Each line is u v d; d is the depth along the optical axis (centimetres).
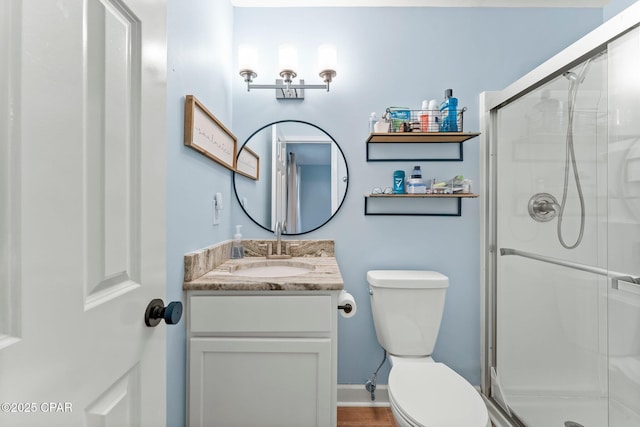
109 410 50
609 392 109
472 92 178
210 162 139
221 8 156
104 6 49
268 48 179
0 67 33
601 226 112
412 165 178
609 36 103
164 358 68
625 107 101
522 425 148
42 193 38
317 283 112
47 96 38
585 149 117
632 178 100
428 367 131
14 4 34
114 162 51
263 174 180
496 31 179
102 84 49
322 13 179
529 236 147
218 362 113
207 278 118
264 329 113
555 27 178
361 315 177
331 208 179
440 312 155
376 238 179
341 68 180
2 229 33
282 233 179
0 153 33
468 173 178
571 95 123
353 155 179
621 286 105
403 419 103
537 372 142
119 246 53
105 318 49
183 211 111
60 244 40
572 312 125
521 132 151
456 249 178
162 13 67
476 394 112
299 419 113
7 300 34
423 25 179
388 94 179
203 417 112
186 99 111
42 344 37
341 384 176
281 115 180
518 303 154
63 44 41
